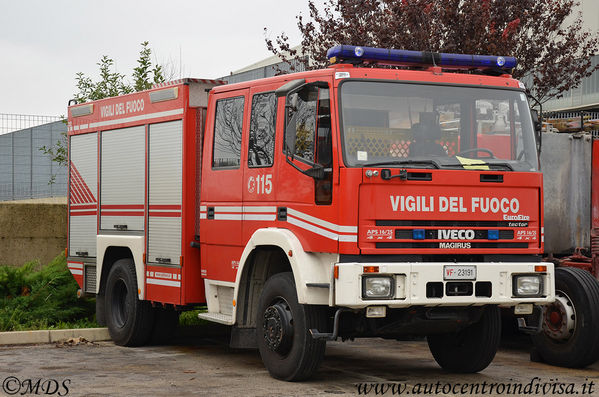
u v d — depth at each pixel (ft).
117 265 39.75
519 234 28.89
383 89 28.14
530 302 28.53
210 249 33.81
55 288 44.47
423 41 48.03
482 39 48.47
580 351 32.50
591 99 86.58
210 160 34.01
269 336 29.76
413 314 28.14
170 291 36.14
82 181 43.11
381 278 26.68
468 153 28.73
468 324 29.73
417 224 27.45
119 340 38.99
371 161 27.32
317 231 27.84
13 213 51.70
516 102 29.96
